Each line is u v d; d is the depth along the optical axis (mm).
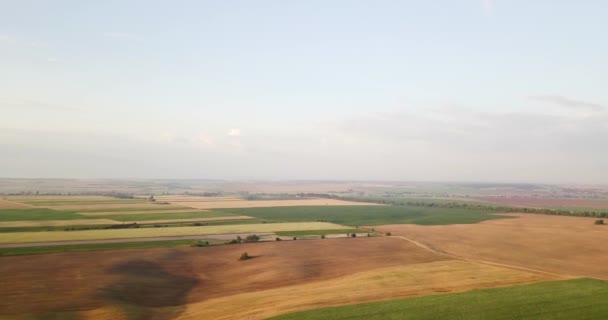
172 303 46562
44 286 48969
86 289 48094
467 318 36188
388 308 39156
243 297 46500
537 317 36250
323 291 47156
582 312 37438
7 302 43125
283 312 39000
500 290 45375
